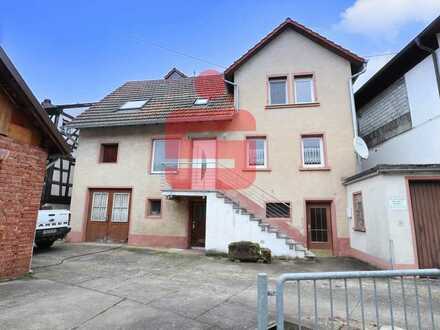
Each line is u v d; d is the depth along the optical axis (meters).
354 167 10.13
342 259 8.97
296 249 8.93
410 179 7.38
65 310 4.23
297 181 10.38
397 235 7.13
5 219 5.71
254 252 8.36
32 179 6.38
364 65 10.96
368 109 12.38
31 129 6.41
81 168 12.32
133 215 11.45
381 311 4.53
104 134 12.47
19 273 6.00
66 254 9.00
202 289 5.45
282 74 11.43
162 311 4.25
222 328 3.71
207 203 9.77
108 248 10.30
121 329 3.62
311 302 4.89
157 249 10.41
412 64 9.55
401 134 10.09
